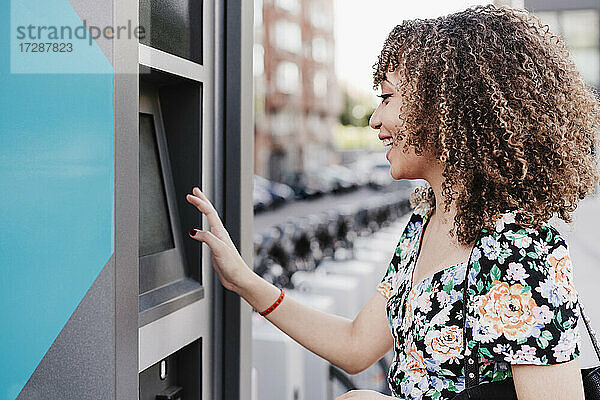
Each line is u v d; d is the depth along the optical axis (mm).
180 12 1073
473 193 986
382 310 1293
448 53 995
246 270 1212
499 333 921
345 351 1302
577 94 1051
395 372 1085
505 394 948
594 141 1068
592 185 1064
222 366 1252
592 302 2605
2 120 822
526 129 974
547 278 926
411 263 1152
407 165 1090
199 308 1169
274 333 2457
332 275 3518
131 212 835
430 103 1012
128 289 834
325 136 22781
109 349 806
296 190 15781
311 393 2701
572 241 2723
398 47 1092
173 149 1161
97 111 797
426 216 1177
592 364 2326
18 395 829
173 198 1166
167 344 1046
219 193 1229
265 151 19750
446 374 997
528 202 977
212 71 1190
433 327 998
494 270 941
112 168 796
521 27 1030
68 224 812
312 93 22453
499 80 982
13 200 825
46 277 818
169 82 1116
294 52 21438
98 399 810
